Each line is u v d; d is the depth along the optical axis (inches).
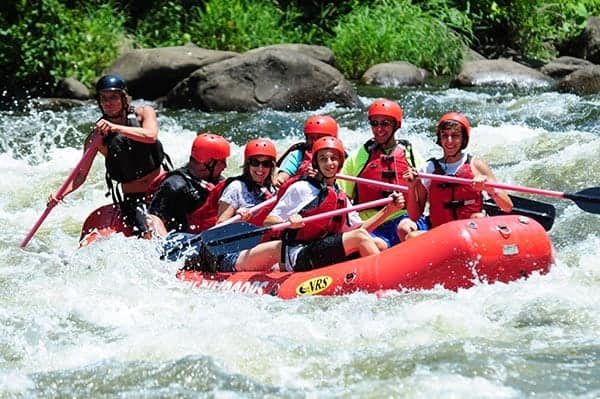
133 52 1486.2
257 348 537.0
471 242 597.3
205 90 1364.4
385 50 1670.8
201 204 699.4
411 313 576.1
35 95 1471.5
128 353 538.6
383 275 607.5
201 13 1667.1
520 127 1126.4
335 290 614.2
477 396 468.4
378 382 488.4
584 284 615.2
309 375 504.4
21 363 531.2
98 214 761.6
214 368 504.4
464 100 1381.6
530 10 1877.5
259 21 1685.5
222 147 700.7
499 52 1829.5
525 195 889.5
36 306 623.8
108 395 483.2
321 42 1732.3
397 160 713.6
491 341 536.4
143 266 679.7
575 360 507.2
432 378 487.5
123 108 747.4
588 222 802.2
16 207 935.7
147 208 730.2
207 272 671.8
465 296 592.7
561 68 1608.0
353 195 724.7
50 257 748.6
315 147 644.7
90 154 749.3
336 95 1363.2
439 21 1736.0
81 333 574.9
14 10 1508.4
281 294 622.5
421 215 684.1
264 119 1284.4
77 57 1513.3
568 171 935.0
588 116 1230.3
